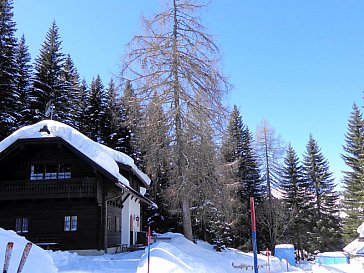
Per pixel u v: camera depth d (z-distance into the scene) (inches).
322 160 2284.7
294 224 2027.6
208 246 1396.4
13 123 1311.5
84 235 940.0
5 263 257.3
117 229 1119.0
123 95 1020.5
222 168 1044.5
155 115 997.8
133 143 1107.9
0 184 952.3
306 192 2209.6
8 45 1337.4
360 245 1201.4
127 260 753.6
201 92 990.4
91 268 673.6
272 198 1891.0
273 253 1797.5
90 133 1691.7
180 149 989.2
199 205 1157.7
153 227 1648.6
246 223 1844.2
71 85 1635.1
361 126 2220.7
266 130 1878.7
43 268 373.7
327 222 2155.5
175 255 720.3
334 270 1030.4
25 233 952.9
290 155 2219.5
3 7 1362.0
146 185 1338.6
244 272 871.7
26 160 998.4
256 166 1902.1
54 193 936.3
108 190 959.6
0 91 1299.2
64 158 987.3
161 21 1029.2
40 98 1491.1
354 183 2165.4
